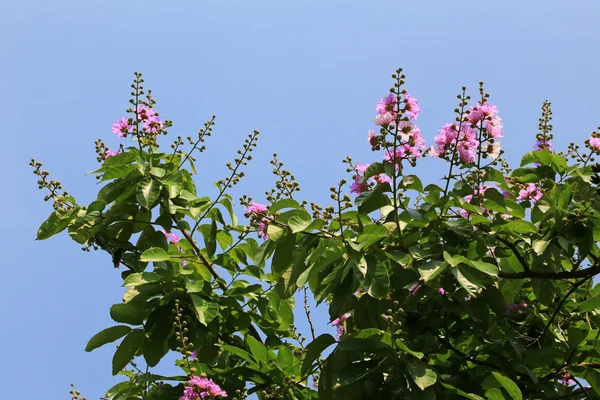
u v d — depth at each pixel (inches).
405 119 199.5
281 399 217.3
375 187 206.1
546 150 251.4
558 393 221.1
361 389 182.2
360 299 201.5
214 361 229.0
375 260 185.3
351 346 179.3
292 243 192.1
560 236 214.1
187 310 226.5
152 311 221.6
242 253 255.1
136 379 218.2
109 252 254.2
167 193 247.9
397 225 200.4
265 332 255.3
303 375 208.1
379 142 203.6
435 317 206.8
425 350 209.9
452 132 214.7
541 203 231.5
